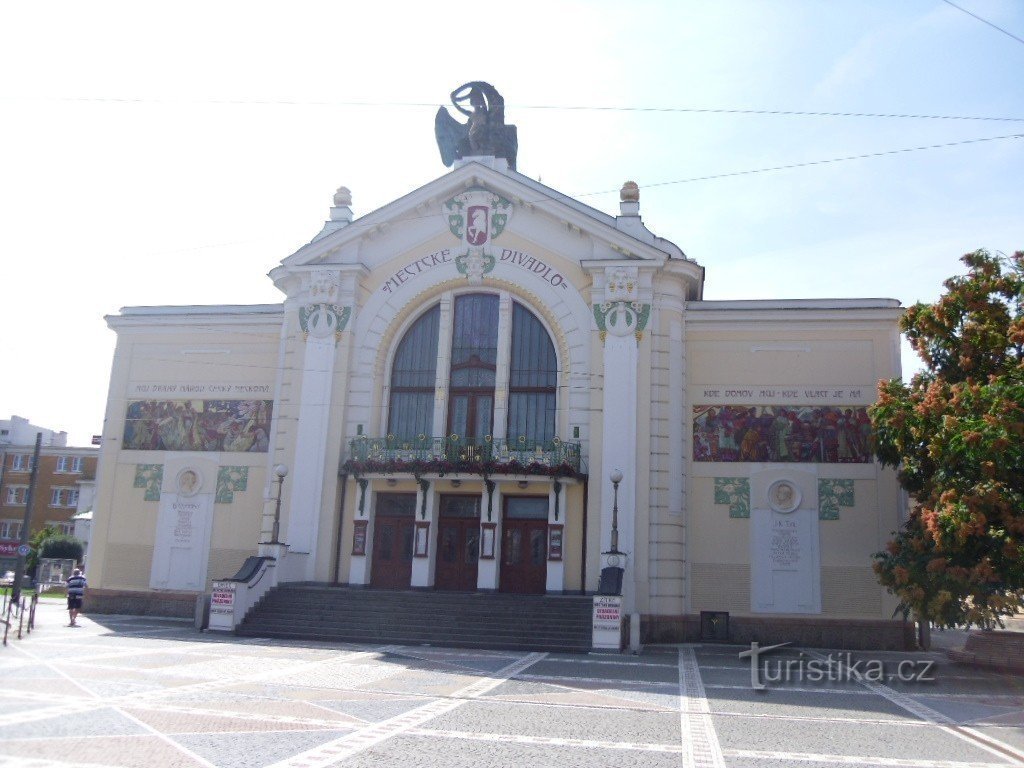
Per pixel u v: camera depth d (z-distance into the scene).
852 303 27.38
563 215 27.94
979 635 20.94
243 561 28.92
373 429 28.23
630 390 26.30
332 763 9.05
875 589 25.67
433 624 22.86
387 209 29.14
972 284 21.75
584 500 26.34
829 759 10.24
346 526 27.61
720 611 26.12
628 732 11.46
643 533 25.38
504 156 30.06
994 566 18.80
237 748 9.52
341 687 14.38
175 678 14.47
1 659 15.76
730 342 27.67
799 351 27.34
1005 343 20.91
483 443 27.38
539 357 28.27
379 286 29.19
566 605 23.64
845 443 26.62
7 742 9.22
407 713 12.17
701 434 27.23
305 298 29.22
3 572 61.31
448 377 28.42
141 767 8.52
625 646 22.17
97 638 20.64
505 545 27.09
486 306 28.94
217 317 30.78
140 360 31.12
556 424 27.38
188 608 28.84
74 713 10.95
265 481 29.30
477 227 28.88
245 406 30.06
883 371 26.89
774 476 26.69
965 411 19.75
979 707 14.59
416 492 27.73
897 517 25.95
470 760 9.48
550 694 14.54
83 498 62.19
